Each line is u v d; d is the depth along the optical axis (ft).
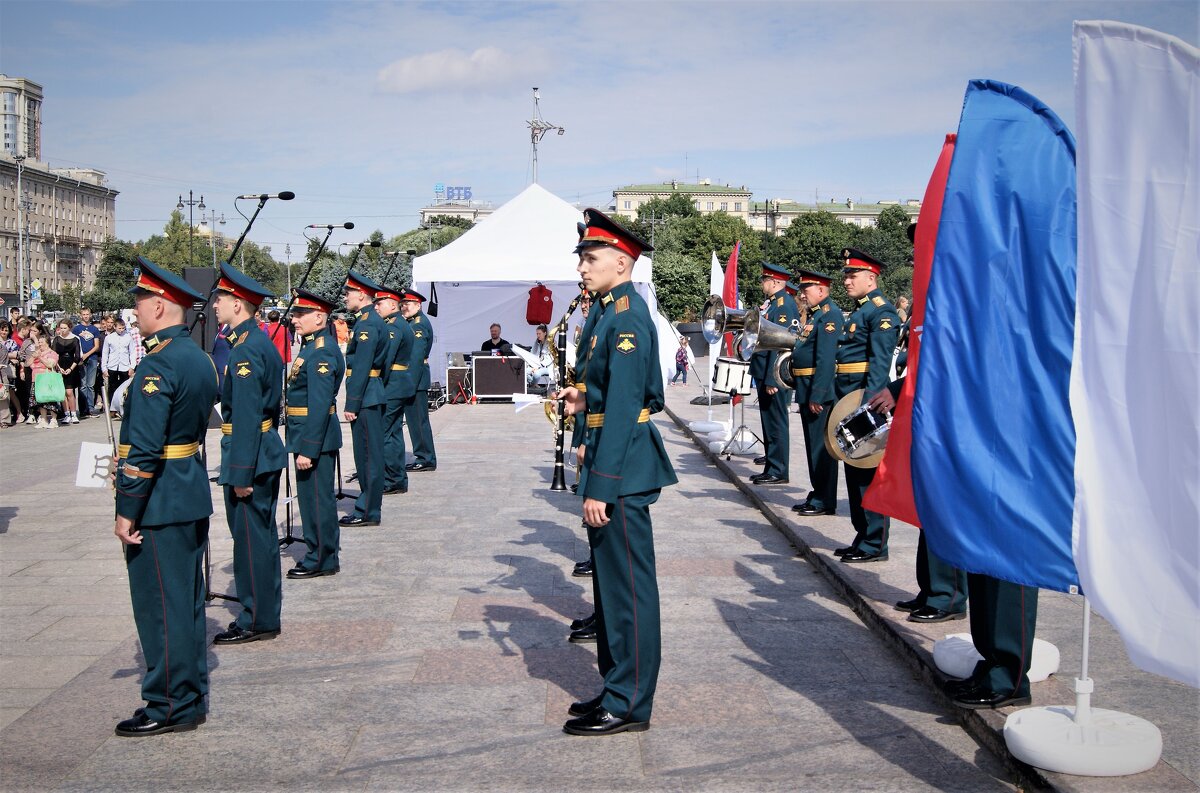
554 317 77.51
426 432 42.29
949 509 13.92
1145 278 12.15
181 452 15.94
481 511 33.60
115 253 298.56
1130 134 12.19
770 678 18.06
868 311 26.73
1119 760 12.93
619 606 15.72
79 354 64.39
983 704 15.55
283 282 299.17
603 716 15.70
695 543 28.60
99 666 18.97
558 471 37.27
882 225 336.90
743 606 22.49
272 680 18.10
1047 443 13.44
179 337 16.03
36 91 531.09
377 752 15.10
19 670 18.75
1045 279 13.55
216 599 23.54
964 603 20.01
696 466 43.93
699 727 15.92
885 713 16.40
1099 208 12.41
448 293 77.77
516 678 18.13
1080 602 21.52
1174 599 11.96
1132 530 12.23
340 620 21.58
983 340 13.83
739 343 37.24
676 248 298.76
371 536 29.78
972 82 14.35
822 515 30.37
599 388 15.98
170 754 15.05
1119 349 12.35
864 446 21.83
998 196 13.92
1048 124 13.99
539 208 72.13
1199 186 11.83
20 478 41.57
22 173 369.50
